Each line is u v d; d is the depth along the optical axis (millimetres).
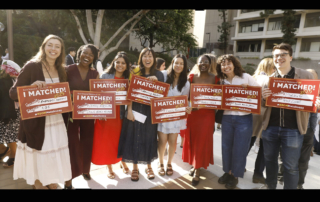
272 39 28109
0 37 12484
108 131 2721
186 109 2771
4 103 2764
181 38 20969
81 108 2420
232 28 33531
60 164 2242
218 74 2875
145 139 2779
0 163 3105
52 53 2113
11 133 2883
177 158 3660
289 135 2277
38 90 2061
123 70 2688
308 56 25062
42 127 2129
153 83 2658
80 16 14703
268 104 2350
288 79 2248
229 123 2754
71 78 2424
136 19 14578
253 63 29578
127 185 2730
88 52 2438
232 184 2736
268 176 2543
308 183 2994
